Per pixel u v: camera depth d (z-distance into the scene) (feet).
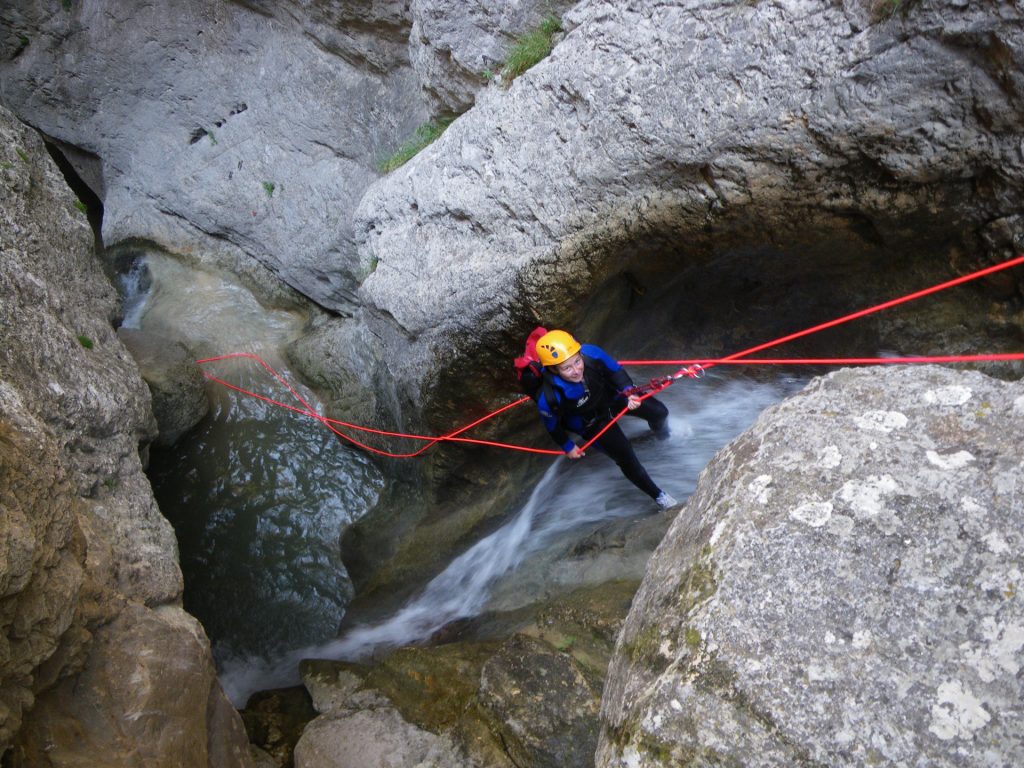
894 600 6.05
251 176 24.59
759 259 14.07
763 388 17.25
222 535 23.12
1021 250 11.37
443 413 18.39
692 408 18.42
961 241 12.01
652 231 13.55
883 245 12.74
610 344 17.57
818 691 5.85
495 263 15.19
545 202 14.08
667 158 12.39
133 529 11.76
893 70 10.09
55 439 10.39
